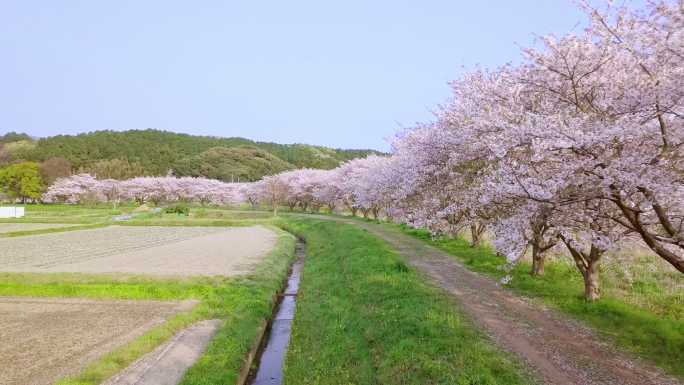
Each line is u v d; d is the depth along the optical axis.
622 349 9.88
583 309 12.80
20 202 102.00
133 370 10.41
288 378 10.76
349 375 10.23
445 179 16.86
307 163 152.88
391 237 32.47
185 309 15.71
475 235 25.97
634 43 9.22
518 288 15.79
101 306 16.12
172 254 28.52
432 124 18.44
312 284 20.00
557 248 19.22
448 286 16.06
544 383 8.14
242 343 12.59
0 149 135.12
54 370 10.18
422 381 8.80
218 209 89.62
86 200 91.94
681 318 12.17
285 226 51.53
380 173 30.91
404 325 11.71
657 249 9.01
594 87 10.84
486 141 11.83
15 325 13.73
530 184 9.66
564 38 10.89
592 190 9.34
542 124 9.59
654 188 8.19
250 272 21.86
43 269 22.38
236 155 146.12
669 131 8.95
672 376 8.45
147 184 97.31
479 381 8.20
